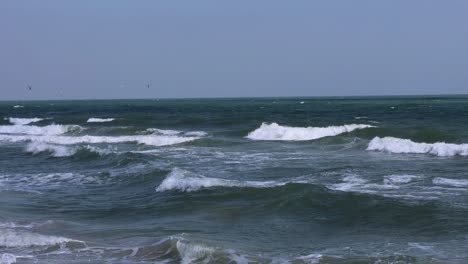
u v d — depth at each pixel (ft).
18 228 36.40
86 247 31.81
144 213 41.16
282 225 36.68
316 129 103.30
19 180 56.59
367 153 77.05
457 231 33.63
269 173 58.29
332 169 58.44
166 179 49.78
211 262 28.71
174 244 31.24
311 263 28.07
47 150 80.69
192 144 92.68
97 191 50.03
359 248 31.09
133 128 117.80
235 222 37.86
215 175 57.16
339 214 38.55
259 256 29.43
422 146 76.89
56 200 46.09
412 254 29.50
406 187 47.91
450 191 45.70
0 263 28.68
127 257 29.91
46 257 29.94
